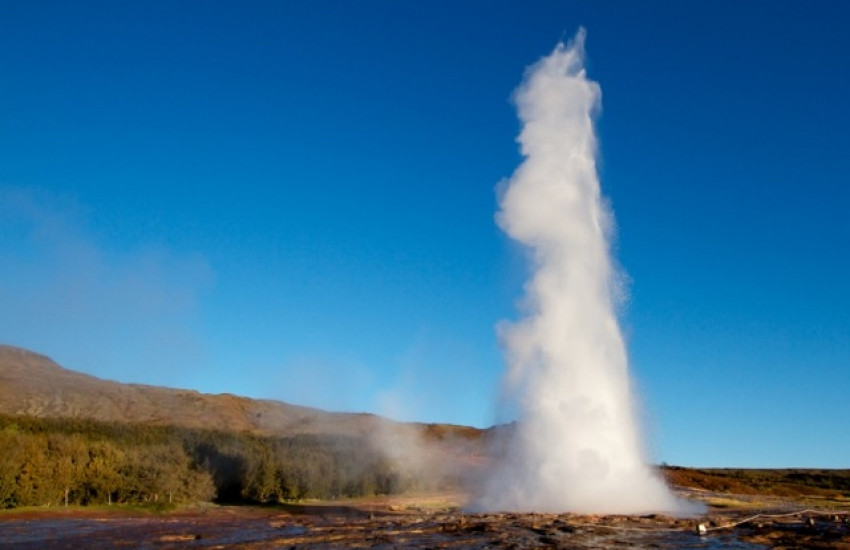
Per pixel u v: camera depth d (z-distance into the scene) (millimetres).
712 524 41781
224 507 66188
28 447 59156
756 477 137375
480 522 42469
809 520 43812
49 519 51094
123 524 47688
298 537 38406
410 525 42688
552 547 32594
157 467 65750
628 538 35875
